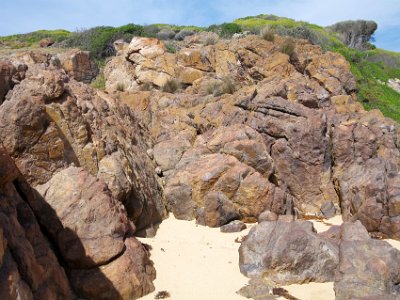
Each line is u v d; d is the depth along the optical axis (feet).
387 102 107.55
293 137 66.64
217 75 95.96
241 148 63.10
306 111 69.46
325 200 64.85
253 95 75.66
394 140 68.44
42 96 45.24
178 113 79.61
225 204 55.98
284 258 40.29
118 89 98.02
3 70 44.96
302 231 42.27
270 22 158.51
